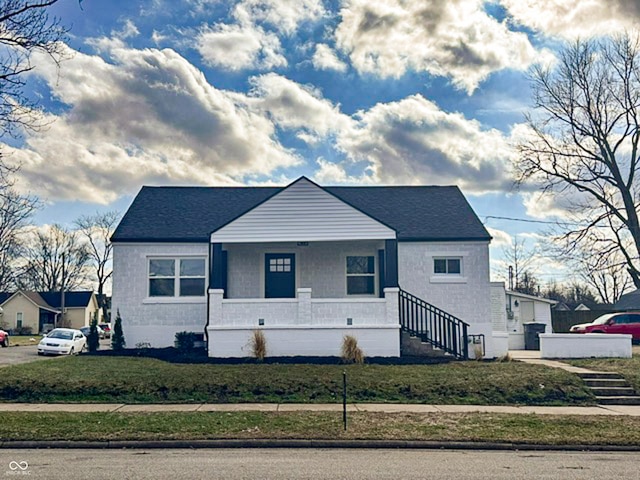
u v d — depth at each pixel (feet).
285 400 48.83
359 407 46.42
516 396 50.65
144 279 73.72
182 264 74.43
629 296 150.41
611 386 53.72
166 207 80.69
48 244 262.67
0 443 35.58
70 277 263.70
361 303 65.51
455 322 69.87
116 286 73.41
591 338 69.21
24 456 33.19
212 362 61.52
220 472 29.27
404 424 40.37
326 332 64.95
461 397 50.14
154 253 74.08
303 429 38.52
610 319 101.81
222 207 81.30
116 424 39.70
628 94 113.09
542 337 69.41
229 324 65.10
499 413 44.91
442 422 41.22
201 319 73.41
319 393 50.26
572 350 69.05
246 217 66.90
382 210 81.20
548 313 109.91
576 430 39.29
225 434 37.14
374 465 31.14
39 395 49.85
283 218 66.95
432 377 54.29
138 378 53.01
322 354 64.69
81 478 27.99
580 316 135.74
